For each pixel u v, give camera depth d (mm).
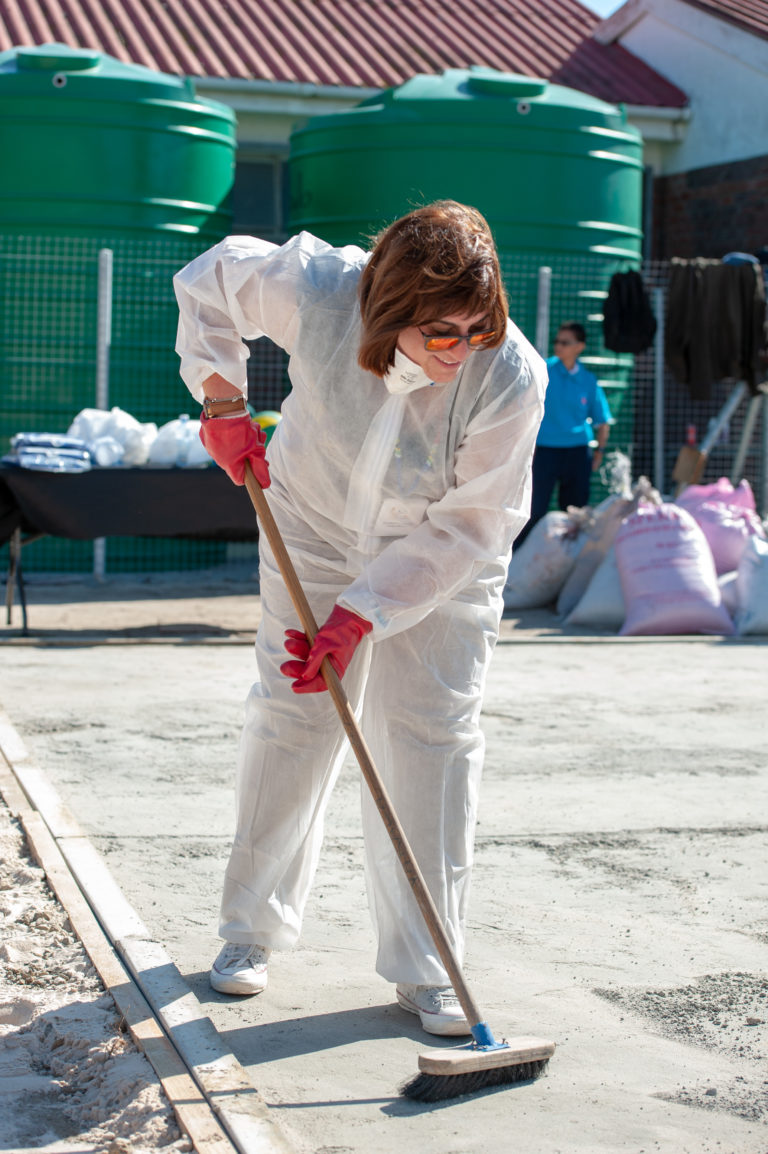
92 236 10023
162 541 10391
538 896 3461
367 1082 2418
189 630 7680
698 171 13734
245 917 2803
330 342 2459
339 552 2705
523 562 8930
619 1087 2416
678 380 10633
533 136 10586
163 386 10227
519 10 15211
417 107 10516
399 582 2514
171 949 3008
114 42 12781
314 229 10945
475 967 2967
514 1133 2236
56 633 7453
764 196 12898
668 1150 2191
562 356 9711
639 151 11273
